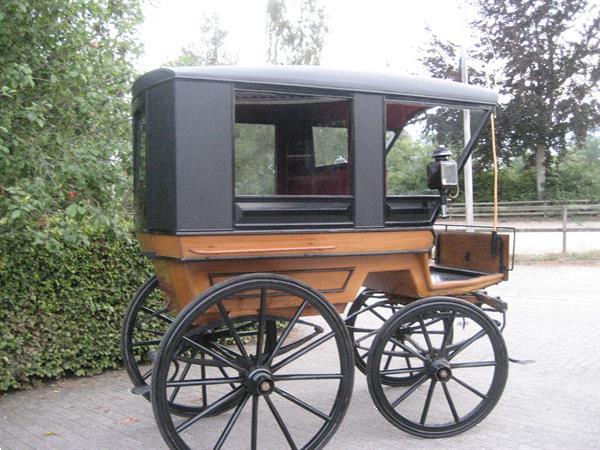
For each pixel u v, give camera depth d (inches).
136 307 176.2
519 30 1006.4
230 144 138.3
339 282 154.2
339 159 153.6
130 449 156.9
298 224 144.6
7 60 170.6
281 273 147.9
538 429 168.2
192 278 139.8
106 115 192.2
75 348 211.2
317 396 200.1
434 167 160.4
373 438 163.5
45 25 174.9
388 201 156.7
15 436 165.5
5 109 167.0
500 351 166.2
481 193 637.9
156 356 130.3
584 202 1019.3
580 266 510.0
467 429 164.1
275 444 160.9
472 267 193.2
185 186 134.3
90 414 181.8
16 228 174.4
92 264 211.0
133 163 167.0
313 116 153.8
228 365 143.9
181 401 192.7
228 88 138.0
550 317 313.6
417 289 165.2
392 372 166.4
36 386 205.2
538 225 834.2
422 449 155.5
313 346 145.0
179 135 134.0
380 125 153.3
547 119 1003.3
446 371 161.3
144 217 154.4
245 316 146.6
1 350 193.2
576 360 235.5
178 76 133.6
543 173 1101.7
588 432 166.1
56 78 173.3
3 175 168.2
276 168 153.3
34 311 200.2
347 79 148.6
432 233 162.4
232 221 138.3
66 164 170.9
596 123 1032.8
